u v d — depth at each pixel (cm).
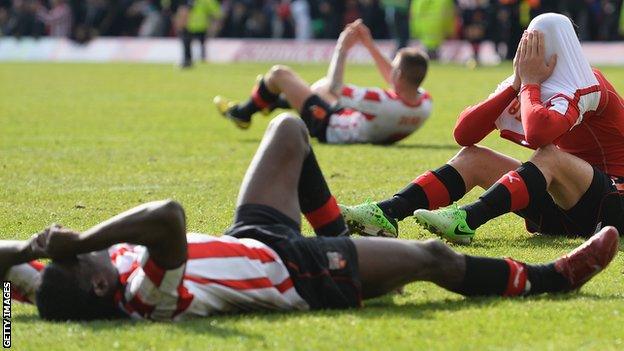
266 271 1207
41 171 2616
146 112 4356
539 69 1658
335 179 2483
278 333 1156
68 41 9825
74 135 3456
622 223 1703
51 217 1978
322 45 8825
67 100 4931
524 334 1179
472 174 1731
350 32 3150
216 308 1202
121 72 7300
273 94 3253
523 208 1700
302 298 1220
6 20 10506
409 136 3412
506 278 1302
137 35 10062
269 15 9525
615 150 1728
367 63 8231
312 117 3142
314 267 1217
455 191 1725
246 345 1120
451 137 3450
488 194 1670
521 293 1316
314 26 9375
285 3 9419
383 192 2286
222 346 1117
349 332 1165
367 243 1236
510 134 1731
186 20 7706
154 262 1150
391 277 1238
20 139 3319
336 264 1217
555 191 1689
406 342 1141
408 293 1360
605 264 1323
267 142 1280
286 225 1245
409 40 8512
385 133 3162
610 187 1689
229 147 3161
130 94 5331
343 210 1634
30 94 5288
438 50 8644
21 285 1229
